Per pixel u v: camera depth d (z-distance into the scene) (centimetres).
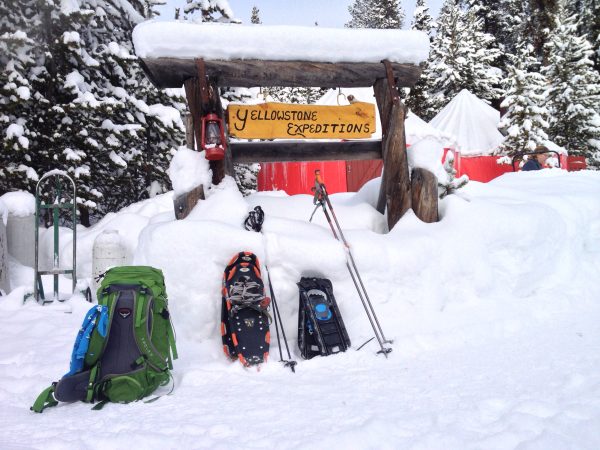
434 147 526
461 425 233
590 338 376
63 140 1109
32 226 810
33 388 335
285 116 488
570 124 2078
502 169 1614
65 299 674
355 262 439
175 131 1254
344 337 389
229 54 452
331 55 475
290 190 1304
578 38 2105
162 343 324
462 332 407
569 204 588
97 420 269
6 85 977
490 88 2889
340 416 255
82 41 1137
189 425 250
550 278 530
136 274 328
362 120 507
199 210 453
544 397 263
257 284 376
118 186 1343
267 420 255
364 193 600
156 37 432
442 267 471
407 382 307
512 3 3244
